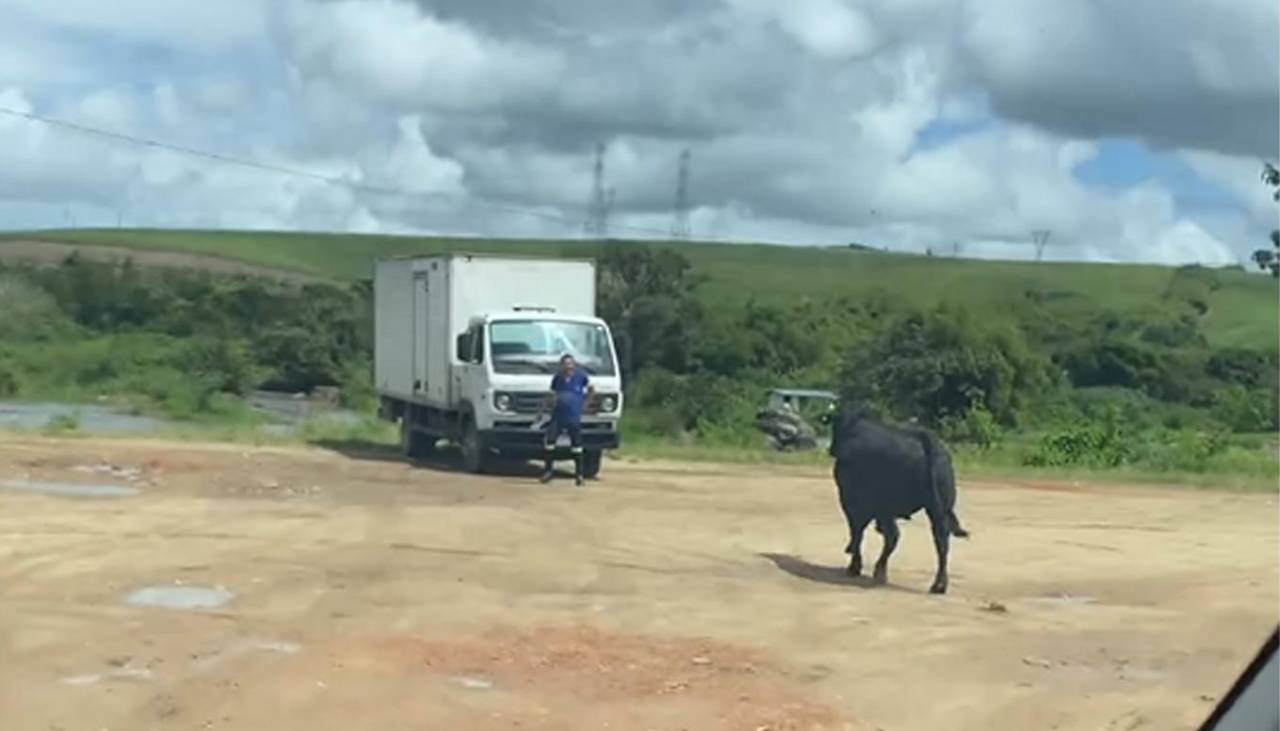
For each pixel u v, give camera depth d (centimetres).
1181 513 2491
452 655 1193
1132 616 1460
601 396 2617
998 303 9294
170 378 5706
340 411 5100
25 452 2770
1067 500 2703
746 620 1384
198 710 1012
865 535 2027
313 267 10456
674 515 2183
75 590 1427
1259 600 1570
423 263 2906
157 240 10888
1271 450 4297
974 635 1343
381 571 1588
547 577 1588
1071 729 1030
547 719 1016
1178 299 10106
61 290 7831
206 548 1703
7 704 1010
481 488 2461
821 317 7469
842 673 1186
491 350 2627
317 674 1112
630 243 6900
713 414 4597
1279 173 4819
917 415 5181
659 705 1063
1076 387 7256
